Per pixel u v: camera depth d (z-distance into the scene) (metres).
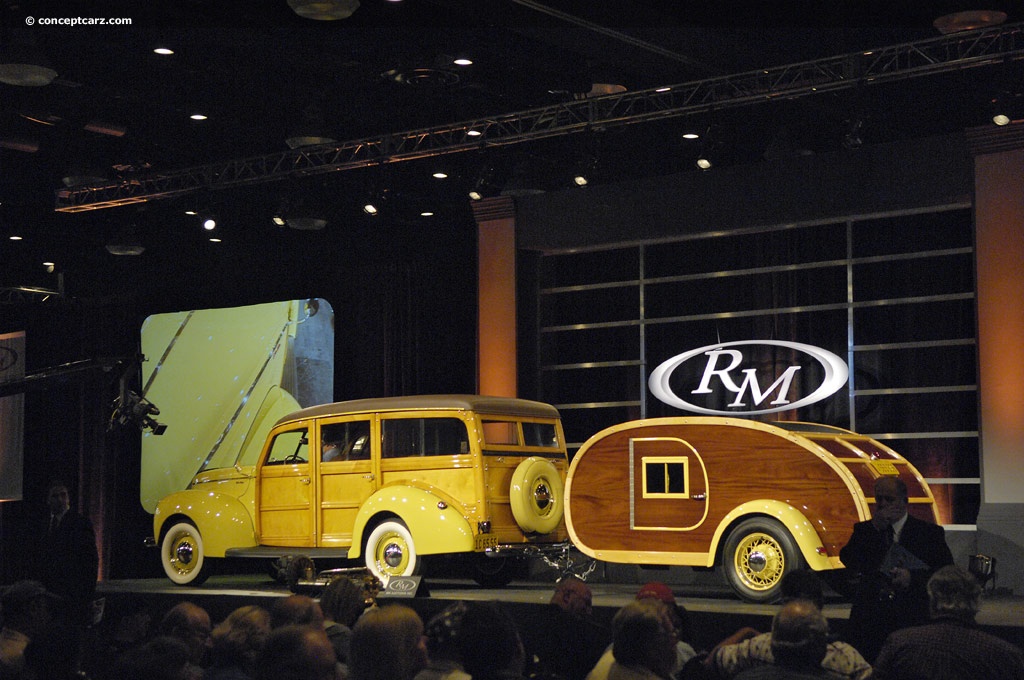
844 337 13.33
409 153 14.67
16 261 20.05
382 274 17.52
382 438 11.66
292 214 15.70
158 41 12.66
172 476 18.83
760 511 9.73
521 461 11.70
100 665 9.21
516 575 13.75
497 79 14.16
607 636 6.48
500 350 15.20
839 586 9.80
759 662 5.33
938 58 12.86
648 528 10.37
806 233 13.65
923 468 12.77
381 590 9.87
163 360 19.11
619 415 14.76
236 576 14.76
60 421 20.45
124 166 16.41
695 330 14.29
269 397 18.12
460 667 4.35
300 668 3.72
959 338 12.66
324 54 13.16
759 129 15.34
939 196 12.61
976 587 4.91
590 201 14.81
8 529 20.48
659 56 13.04
